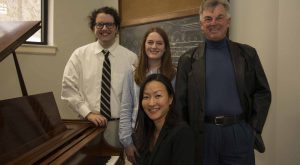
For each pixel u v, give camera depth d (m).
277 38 2.18
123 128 1.88
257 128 1.63
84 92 2.29
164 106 1.45
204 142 1.63
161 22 3.02
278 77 2.17
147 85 1.47
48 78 3.39
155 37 1.83
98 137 1.77
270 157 2.28
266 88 1.67
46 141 1.48
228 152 1.63
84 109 2.13
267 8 2.26
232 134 1.62
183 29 2.78
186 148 1.34
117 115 2.26
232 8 2.50
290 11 2.09
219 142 1.62
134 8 3.33
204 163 1.64
